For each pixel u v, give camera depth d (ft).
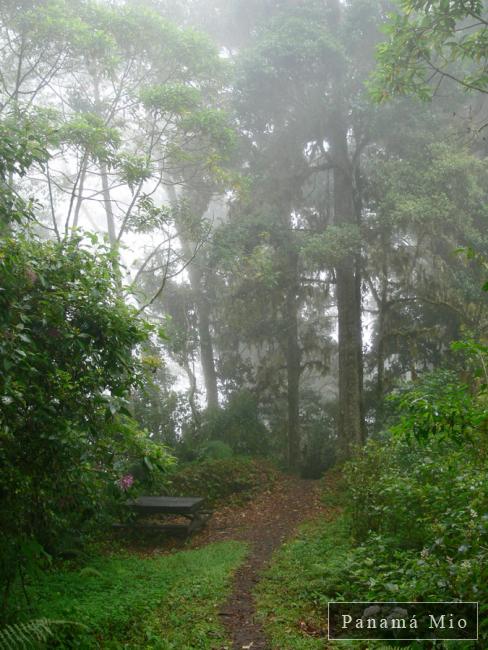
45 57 43.24
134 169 40.68
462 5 28.14
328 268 58.70
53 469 17.35
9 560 17.40
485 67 30.53
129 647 18.54
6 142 20.72
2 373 14.61
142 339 18.25
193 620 21.33
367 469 29.55
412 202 49.85
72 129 37.60
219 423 62.23
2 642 14.80
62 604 21.16
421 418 16.19
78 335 16.56
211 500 47.93
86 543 32.12
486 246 53.16
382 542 22.66
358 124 57.82
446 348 60.80
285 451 70.38
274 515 43.98
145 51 47.29
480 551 15.89
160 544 37.19
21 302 16.39
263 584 25.45
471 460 19.40
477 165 52.03
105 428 18.51
